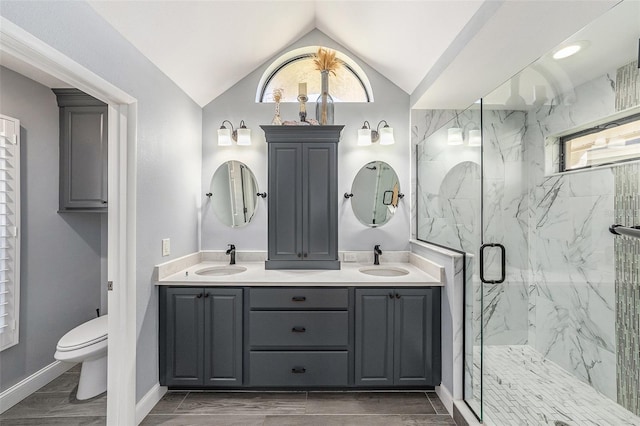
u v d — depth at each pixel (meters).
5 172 2.19
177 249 2.61
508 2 1.47
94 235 3.00
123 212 1.98
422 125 3.08
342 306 2.32
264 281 2.32
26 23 1.30
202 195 3.09
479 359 1.96
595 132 1.72
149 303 2.19
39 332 2.45
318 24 2.98
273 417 2.10
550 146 1.96
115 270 1.98
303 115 2.82
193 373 2.31
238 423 2.04
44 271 2.50
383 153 3.09
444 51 2.20
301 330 2.32
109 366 1.97
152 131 2.21
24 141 2.37
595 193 1.71
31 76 2.38
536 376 1.85
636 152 1.54
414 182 3.09
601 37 1.62
